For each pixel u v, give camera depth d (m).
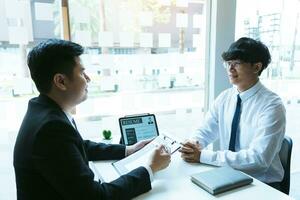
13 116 1.65
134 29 1.82
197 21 1.99
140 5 1.80
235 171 1.12
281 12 2.21
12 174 1.69
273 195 0.97
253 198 0.94
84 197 0.80
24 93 1.64
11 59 1.58
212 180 1.03
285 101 2.40
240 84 1.46
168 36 1.92
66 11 1.65
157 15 1.86
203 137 1.67
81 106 1.78
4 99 1.62
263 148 1.28
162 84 1.98
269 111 1.34
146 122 1.52
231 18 2.01
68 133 0.85
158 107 2.00
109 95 1.84
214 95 2.07
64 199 0.83
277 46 2.26
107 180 1.07
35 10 1.58
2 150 1.66
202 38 2.03
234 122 1.50
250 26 2.12
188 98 2.08
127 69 1.86
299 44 2.33
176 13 1.91
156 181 1.07
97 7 1.71
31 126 0.84
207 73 2.09
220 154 1.27
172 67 1.98
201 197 0.95
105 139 1.60
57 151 0.80
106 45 1.77
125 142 1.44
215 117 1.68
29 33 1.59
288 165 1.36
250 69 1.40
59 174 0.79
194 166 1.24
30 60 0.89
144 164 1.10
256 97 1.44
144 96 1.94
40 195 0.82
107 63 1.79
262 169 1.29
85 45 1.72
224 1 1.96
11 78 1.60
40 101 0.91
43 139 0.80
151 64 1.92
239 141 1.49
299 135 2.53
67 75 0.90
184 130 2.11
